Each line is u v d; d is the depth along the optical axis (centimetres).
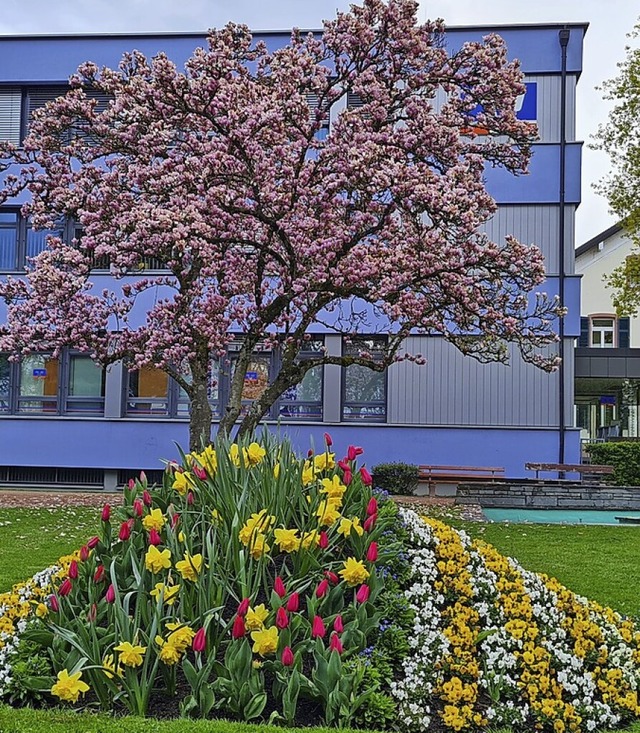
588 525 1430
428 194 1027
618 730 460
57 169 1379
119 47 2148
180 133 1376
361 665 442
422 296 1256
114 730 392
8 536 1162
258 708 425
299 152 1241
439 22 1232
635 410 3522
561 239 2019
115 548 552
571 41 2058
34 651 478
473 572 626
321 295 1200
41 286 1255
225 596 496
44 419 2092
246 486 541
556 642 545
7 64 2164
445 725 443
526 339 1244
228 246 1327
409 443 2017
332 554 555
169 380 2098
